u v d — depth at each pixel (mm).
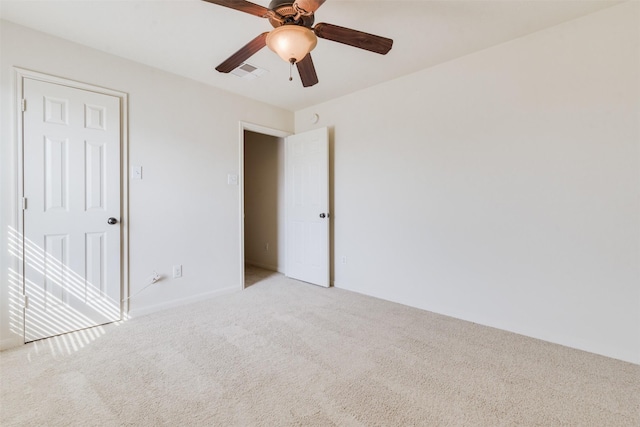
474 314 2539
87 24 2082
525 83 2256
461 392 1605
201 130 3062
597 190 2000
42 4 1864
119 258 2527
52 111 2205
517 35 2242
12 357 1938
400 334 2307
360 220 3332
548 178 2176
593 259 2023
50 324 2221
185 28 2133
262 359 1932
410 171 2910
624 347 1931
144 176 2668
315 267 3672
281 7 1487
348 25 2100
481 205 2486
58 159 2232
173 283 2873
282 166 4258
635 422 1390
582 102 2039
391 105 3039
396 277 3041
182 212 2928
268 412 1448
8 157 2049
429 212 2787
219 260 3234
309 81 2178
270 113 3752
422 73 2805
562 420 1403
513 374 1773
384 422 1386
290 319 2594
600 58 1973
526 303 2289
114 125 2490
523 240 2291
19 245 2094
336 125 3547
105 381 1682
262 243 4656
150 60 2598
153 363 1874
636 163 1875
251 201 4844
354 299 3127
